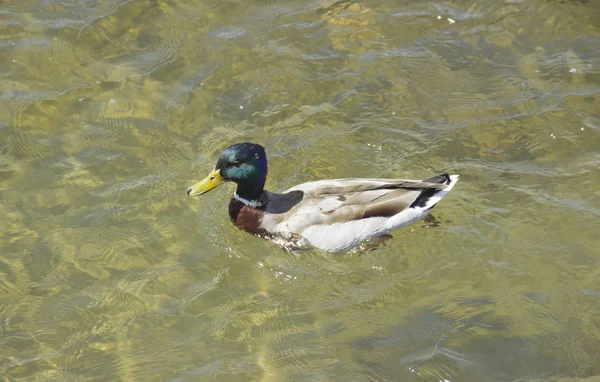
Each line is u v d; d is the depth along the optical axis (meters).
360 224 12.26
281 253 12.52
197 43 16.22
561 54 15.90
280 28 16.61
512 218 12.60
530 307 11.05
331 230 12.25
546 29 16.48
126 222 12.64
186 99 15.00
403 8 17.11
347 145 14.18
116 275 11.73
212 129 14.45
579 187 13.07
